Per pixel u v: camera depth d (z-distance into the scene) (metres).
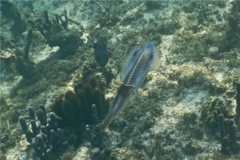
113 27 5.78
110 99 3.85
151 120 3.34
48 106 4.35
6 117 4.46
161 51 4.61
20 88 5.07
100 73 4.35
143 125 3.33
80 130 3.58
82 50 5.29
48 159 3.37
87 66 4.41
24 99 4.70
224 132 2.89
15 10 6.70
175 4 5.93
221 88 3.47
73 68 4.92
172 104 3.52
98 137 3.31
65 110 3.46
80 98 3.49
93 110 3.31
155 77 4.04
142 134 3.28
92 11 6.72
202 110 3.21
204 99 3.46
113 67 4.54
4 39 6.15
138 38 5.05
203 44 4.39
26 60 5.37
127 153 3.02
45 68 5.23
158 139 3.15
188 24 5.01
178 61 4.23
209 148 2.97
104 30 5.70
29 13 7.19
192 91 3.60
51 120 3.48
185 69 3.93
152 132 3.25
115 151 3.07
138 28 5.53
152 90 3.71
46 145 3.42
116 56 4.77
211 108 3.16
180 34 4.83
